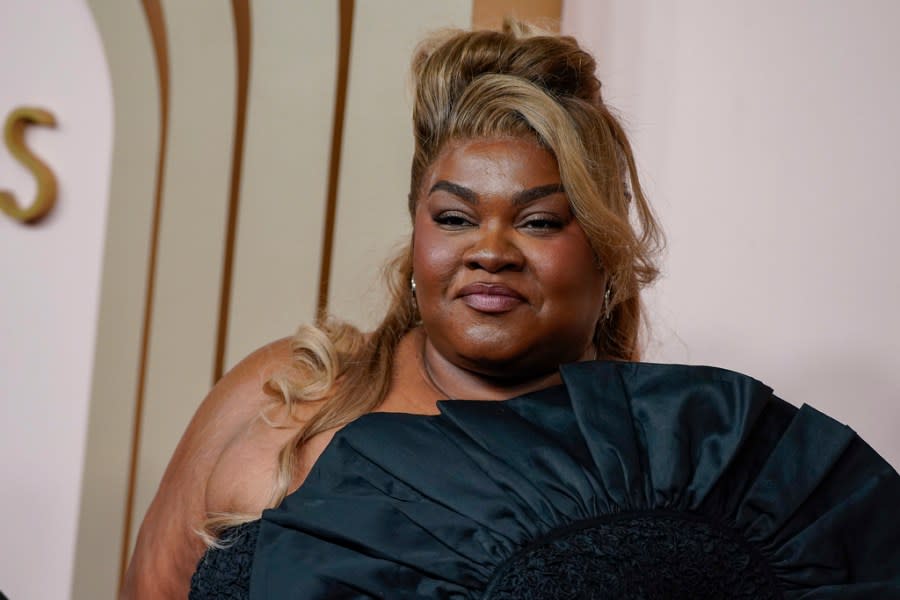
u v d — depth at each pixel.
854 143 3.52
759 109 3.73
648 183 3.93
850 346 3.47
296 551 1.94
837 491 2.02
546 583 1.81
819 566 1.94
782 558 1.94
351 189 4.15
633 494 1.91
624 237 2.17
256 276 4.39
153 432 4.56
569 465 1.92
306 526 1.96
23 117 4.73
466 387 2.25
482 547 1.87
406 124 4.08
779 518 1.94
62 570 4.84
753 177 3.72
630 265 2.22
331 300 4.14
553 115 2.11
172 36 4.48
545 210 2.12
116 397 4.68
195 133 4.51
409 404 2.29
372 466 2.04
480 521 1.88
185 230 4.53
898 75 3.45
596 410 2.01
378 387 2.32
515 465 1.95
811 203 3.59
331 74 4.33
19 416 4.84
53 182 4.76
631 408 2.04
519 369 2.18
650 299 3.80
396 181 4.11
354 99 4.14
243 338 4.40
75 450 4.83
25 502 4.83
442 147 2.18
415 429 2.05
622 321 2.45
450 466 1.97
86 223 4.82
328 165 4.34
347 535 1.92
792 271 3.60
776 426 2.08
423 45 2.38
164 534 2.51
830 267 3.53
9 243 4.82
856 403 3.44
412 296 2.45
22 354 4.84
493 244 2.09
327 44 4.32
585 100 2.29
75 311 4.82
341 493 2.02
